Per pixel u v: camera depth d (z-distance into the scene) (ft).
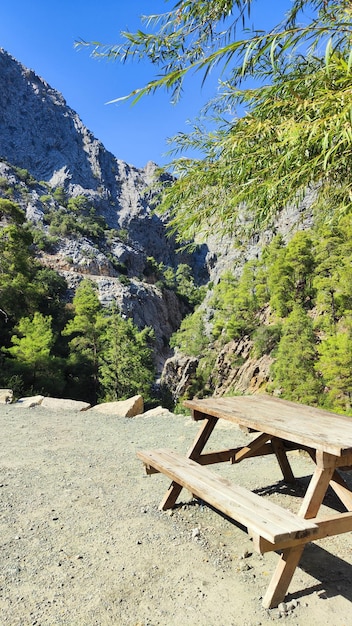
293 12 5.27
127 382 93.86
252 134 6.00
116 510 9.59
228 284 175.42
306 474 12.19
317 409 9.98
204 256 433.89
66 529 8.57
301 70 6.56
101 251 263.90
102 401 91.40
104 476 12.03
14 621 5.64
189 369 153.79
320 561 7.44
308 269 117.80
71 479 11.73
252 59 5.08
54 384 79.41
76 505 9.85
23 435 16.92
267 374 117.29
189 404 10.66
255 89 5.71
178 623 5.65
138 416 21.62
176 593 6.36
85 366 101.40
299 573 7.02
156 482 11.56
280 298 123.85
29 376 77.61
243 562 7.30
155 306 250.98
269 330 126.62
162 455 9.73
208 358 152.05
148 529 8.62
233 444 15.56
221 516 9.34
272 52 4.42
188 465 8.92
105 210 383.45
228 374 138.62
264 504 6.70
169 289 323.78
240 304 145.69
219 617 5.80
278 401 11.19
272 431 7.77
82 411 22.86
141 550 7.72
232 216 7.42
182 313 316.40
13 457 13.75
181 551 7.70
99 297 196.13
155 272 335.26
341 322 89.97
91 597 6.23
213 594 6.34
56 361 81.87
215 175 6.87
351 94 4.39
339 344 74.95
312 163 5.48
